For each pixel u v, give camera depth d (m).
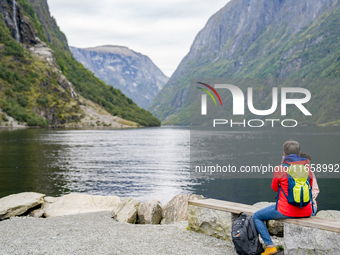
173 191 19.30
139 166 31.31
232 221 6.13
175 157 40.47
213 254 5.43
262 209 5.38
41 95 198.25
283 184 5.05
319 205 15.30
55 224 7.73
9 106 170.62
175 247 5.79
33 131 125.81
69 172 26.78
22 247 5.79
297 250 4.98
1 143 62.69
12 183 21.47
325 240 4.68
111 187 20.45
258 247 5.31
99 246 5.84
